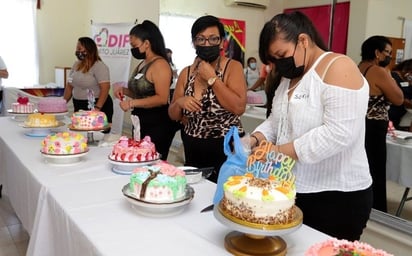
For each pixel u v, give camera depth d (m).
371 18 2.69
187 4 4.00
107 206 1.30
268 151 1.20
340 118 1.13
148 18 4.34
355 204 1.28
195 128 1.93
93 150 2.12
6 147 2.23
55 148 1.79
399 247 2.21
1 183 2.49
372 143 2.41
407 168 2.33
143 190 1.24
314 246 0.86
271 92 1.50
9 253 2.29
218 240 1.07
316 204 1.30
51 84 5.25
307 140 1.18
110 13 5.14
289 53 1.22
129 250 1.00
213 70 1.81
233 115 1.91
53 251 1.42
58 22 5.59
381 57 2.31
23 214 1.81
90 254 1.05
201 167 1.96
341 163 1.25
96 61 3.41
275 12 3.63
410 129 2.40
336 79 1.13
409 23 2.34
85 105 3.43
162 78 2.37
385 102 2.35
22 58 5.35
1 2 5.11
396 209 2.38
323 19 3.13
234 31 3.82
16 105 3.00
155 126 2.46
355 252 0.82
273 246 1.00
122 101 2.42
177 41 4.09
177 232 1.12
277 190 0.99
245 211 0.97
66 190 1.45
